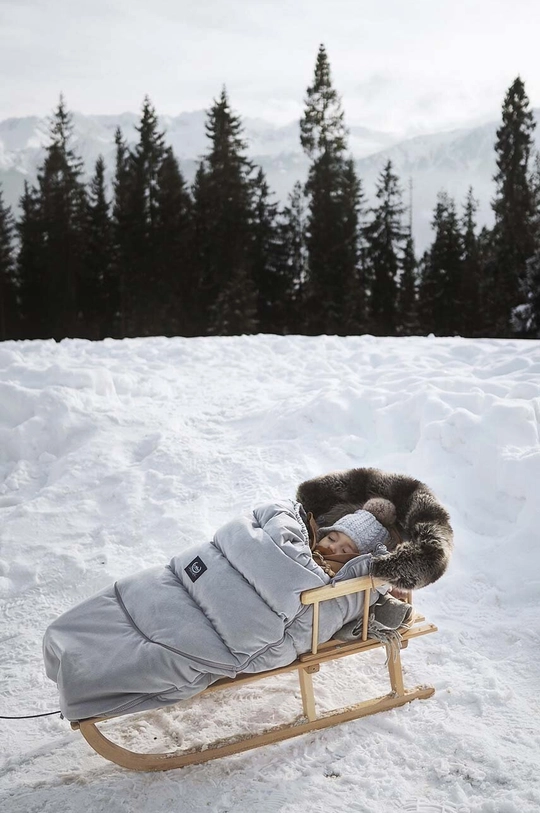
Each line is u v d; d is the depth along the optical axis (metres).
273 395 7.79
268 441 6.52
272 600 3.00
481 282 42.91
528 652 3.73
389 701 3.33
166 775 2.97
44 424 6.68
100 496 5.71
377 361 8.65
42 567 4.70
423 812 2.72
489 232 45.06
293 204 48.16
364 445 6.14
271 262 45.03
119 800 2.84
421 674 3.60
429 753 3.04
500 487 5.17
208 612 2.99
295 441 6.38
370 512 3.76
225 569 3.10
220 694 3.52
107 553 4.84
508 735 3.13
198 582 3.07
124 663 2.79
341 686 3.56
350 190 43.59
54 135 47.88
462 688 3.45
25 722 3.37
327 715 3.22
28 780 2.98
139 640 2.88
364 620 3.26
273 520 3.33
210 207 43.78
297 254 45.81
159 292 42.53
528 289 31.62
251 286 40.09
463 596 4.30
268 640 2.98
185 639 2.85
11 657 3.87
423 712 3.30
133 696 2.83
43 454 6.48
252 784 2.91
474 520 5.09
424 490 3.80
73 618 3.02
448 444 5.65
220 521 5.23
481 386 6.55
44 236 45.03
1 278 45.12
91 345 10.54
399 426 6.19
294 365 9.16
